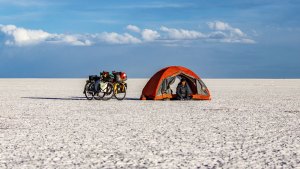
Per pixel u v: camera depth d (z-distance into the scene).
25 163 8.62
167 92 27.28
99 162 8.73
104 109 20.67
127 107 21.75
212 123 15.18
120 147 10.41
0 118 16.81
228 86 60.16
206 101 26.39
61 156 9.32
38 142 11.12
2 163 8.62
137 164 8.55
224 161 8.80
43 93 37.28
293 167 8.26
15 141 11.27
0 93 37.16
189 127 14.08
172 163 8.63
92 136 12.13
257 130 13.37
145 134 12.52
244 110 20.31
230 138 11.77
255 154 9.52
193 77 27.30
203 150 10.02
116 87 26.95
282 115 18.05
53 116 17.53
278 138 11.78
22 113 18.81
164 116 17.48
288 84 71.50
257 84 71.81
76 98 29.44
